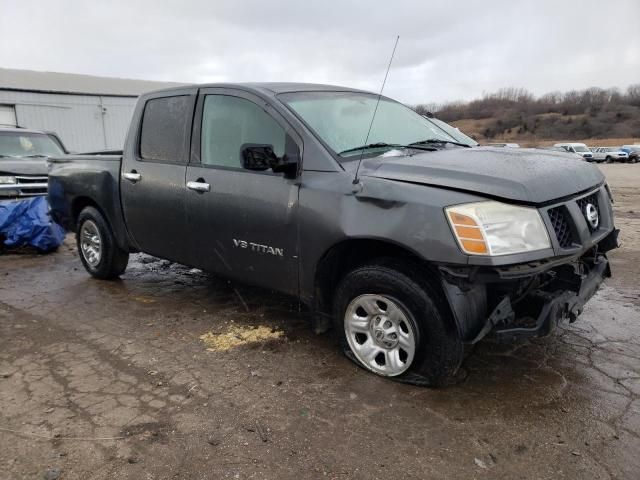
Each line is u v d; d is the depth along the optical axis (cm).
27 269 624
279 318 435
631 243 695
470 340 283
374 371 330
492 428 275
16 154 891
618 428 273
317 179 331
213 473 245
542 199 282
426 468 246
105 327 424
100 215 528
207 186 394
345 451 259
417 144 384
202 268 425
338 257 337
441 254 277
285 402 304
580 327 402
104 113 2544
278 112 360
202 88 417
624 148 4806
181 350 377
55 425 285
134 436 273
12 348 386
